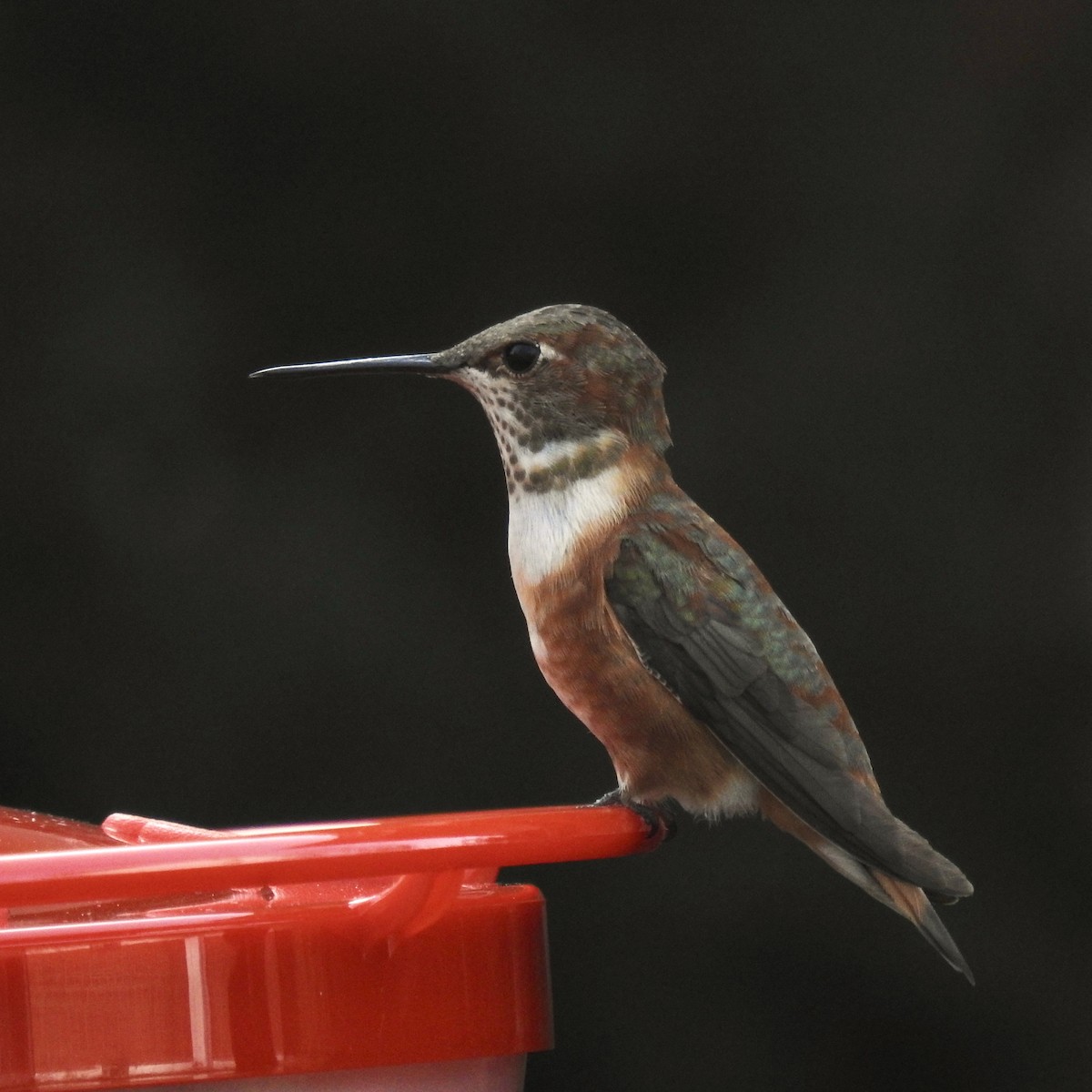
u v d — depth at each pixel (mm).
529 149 11797
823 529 11438
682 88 11719
